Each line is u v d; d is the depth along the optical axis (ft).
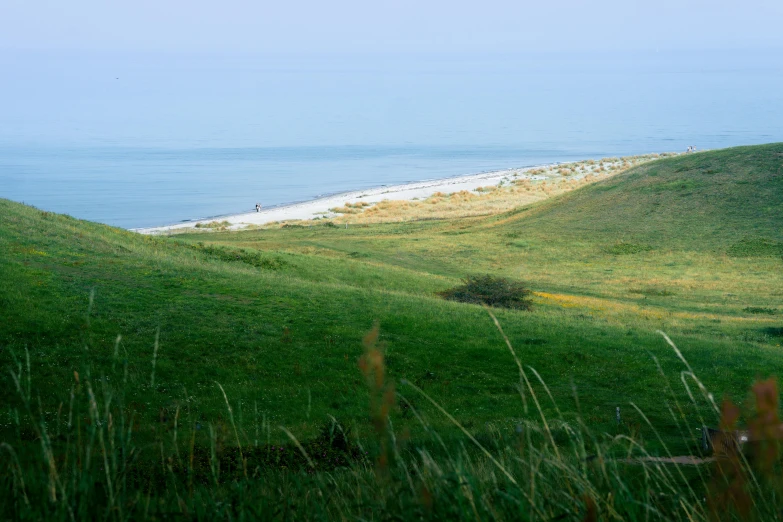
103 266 117.19
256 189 576.61
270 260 161.89
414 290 154.40
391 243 241.76
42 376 64.90
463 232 261.44
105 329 84.58
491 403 71.31
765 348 99.76
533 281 190.60
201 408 62.28
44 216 151.53
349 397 70.03
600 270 205.57
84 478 8.70
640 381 79.15
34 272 106.22
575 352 89.45
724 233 231.09
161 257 133.69
